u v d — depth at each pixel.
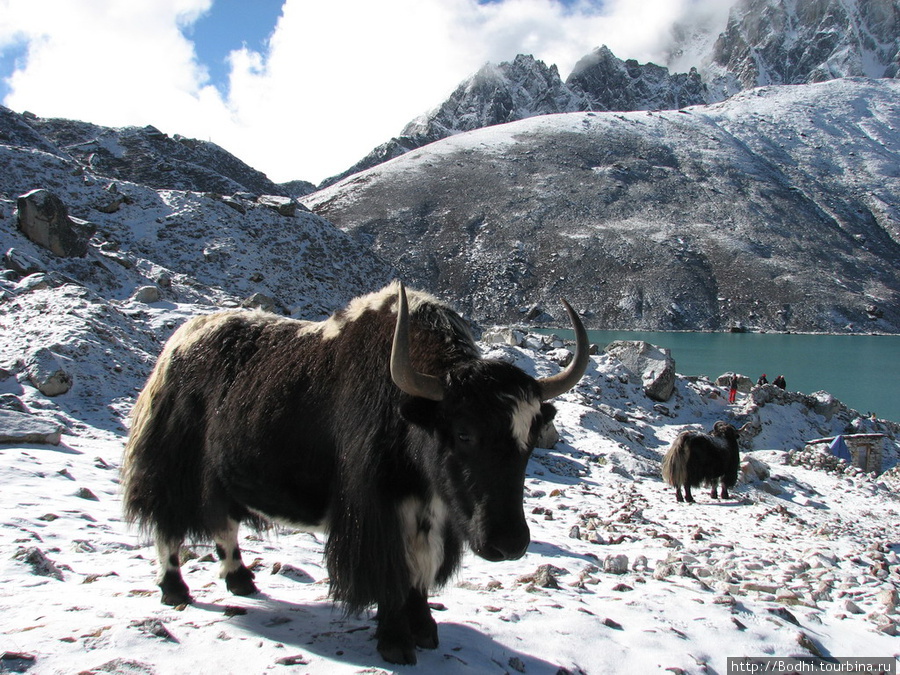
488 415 3.16
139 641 3.18
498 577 5.45
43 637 3.11
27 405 10.34
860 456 20.56
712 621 4.62
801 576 6.99
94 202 39.41
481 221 138.00
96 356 12.48
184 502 3.98
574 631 4.07
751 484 14.72
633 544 7.86
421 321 3.70
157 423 4.09
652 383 22.02
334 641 3.55
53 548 4.78
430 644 3.55
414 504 3.48
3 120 60.09
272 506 3.85
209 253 38.59
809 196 163.88
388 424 3.46
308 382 3.75
